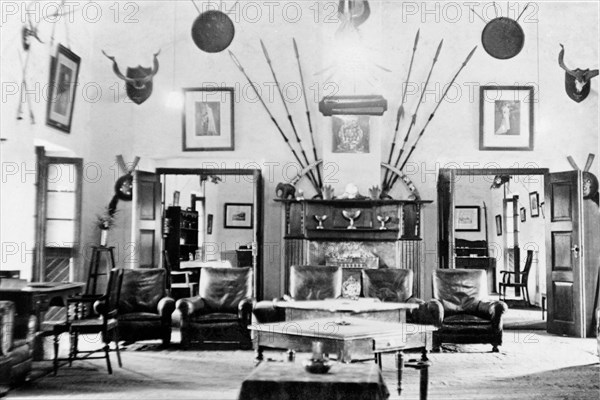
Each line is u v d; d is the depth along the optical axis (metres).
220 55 11.09
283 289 10.41
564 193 10.27
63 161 10.30
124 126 11.06
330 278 9.27
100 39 11.12
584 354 8.45
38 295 7.11
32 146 9.30
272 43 11.05
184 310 8.62
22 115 8.81
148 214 10.80
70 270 10.35
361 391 4.34
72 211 10.44
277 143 10.99
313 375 4.58
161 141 11.05
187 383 6.64
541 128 10.68
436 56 10.70
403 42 10.90
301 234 10.38
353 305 8.06
